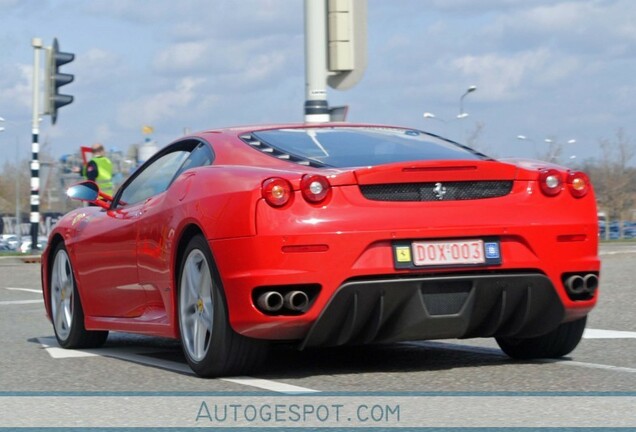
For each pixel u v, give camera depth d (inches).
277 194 395.5
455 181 413.4
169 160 498.0
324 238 393.7
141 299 490.0
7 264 1594.5
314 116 863.1
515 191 421.1
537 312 423.8
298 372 434.3
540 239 416.5
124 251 496.7
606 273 1055.6
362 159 429.7
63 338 561.0
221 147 458.0
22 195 6087.6
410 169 404.5
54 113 1507.1
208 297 424.2
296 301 396.5
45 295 585.0
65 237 557.9
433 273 404.2
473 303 410.3
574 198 427.5
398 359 471.5
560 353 461.7
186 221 432.1
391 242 399.5
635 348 492.7
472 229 406.9
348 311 400.2
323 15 861.8
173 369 454.3
